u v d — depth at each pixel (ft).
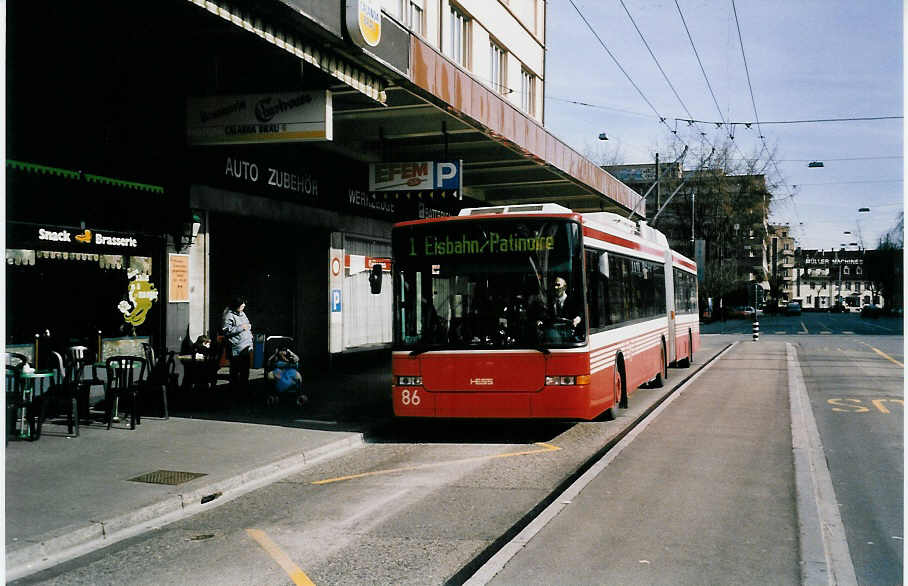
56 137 36.04
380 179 54.54
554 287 33.68
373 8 36.47
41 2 31.71
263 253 57.88
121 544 20.35
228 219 50.19
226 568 18.17
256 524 21.97
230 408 41.70
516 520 22.00
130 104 40.04
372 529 21.24
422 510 23.21
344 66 37.11
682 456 30.40
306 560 18.65
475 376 33.76
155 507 22.85
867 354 91.76
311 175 56.39
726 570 17.35
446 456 31.71
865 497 24.53
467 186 79.82
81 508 22.21
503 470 28.89
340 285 61.62
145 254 41.68
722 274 207.51
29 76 34.60
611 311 39.06
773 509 22.52
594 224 36.86
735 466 28.50
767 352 95.76
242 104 38.91
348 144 57.16
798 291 560.61
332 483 27.07
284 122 38.19
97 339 39.11
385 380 55.57
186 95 39.52
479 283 34.22
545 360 33.37
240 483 26.68
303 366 60.03
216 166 45.68
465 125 52.80
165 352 38.55
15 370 31.22
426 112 49.21
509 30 81.41
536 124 61.52
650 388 55.31
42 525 20.59
